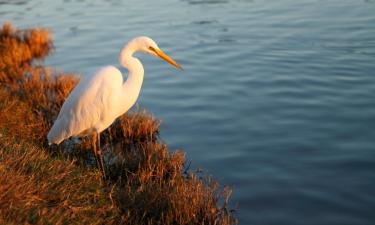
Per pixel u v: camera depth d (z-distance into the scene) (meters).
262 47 13.94
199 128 8.94
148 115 9.28
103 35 16.16
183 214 5.80
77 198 5.44
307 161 7.54
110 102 6.70
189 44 14.60
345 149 7.79
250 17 17.53
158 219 5.81
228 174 7.31
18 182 4.91
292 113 9.28
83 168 6.85
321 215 6.25
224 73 11.89
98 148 7.15
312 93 10.23
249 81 11.18
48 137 7.22
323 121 8.84
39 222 4.53
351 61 12.33
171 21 17.56
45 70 12.17
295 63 12.36
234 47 14.09
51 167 5.80
